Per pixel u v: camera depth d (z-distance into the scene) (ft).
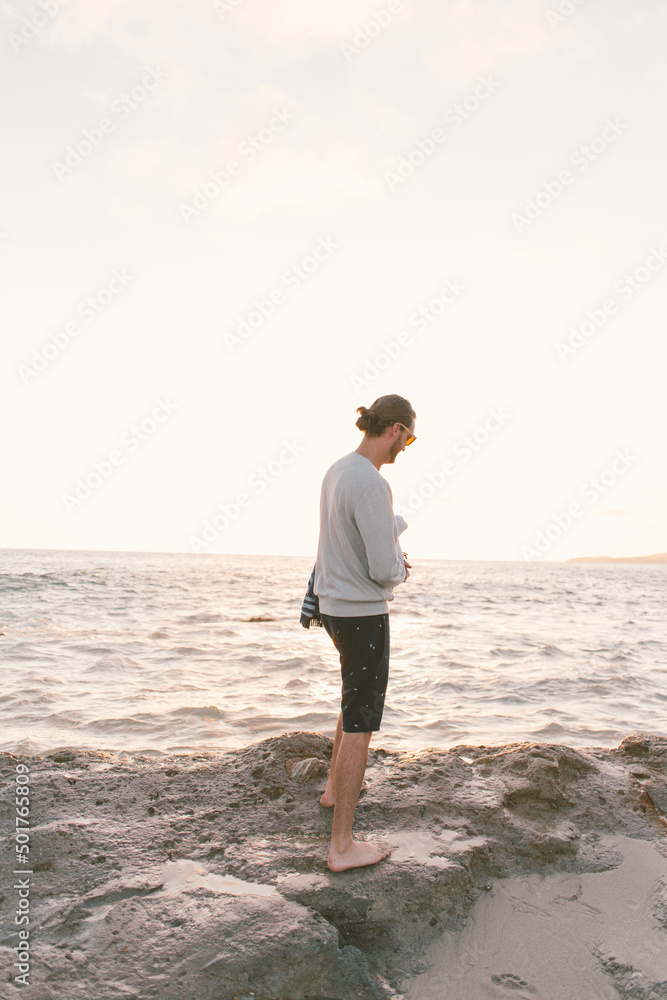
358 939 7.71
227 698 22.15
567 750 11.82
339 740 9.86
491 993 7.06
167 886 8.12
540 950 7.68
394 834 9.41
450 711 21.74
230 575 174.70
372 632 8.64
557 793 10.52
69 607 57.82
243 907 7.59
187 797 10.31
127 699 21.63
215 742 16.76
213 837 9.28
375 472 8.61
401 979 7.23
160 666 28.48
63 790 10.36
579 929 8.02
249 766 11.16
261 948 6.98
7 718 18.93
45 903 7.73
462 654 35.12
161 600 71.00
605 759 12.69
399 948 7.63
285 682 25.43
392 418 8.94
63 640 35.60
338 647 8.96
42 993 6.25
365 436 9.23
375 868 8.49
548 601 91.20
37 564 213.66
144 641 36.19
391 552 8.35
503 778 11.16
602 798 10.75
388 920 7.89
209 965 6.77
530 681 27.20
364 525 8.33
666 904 8.45
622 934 7.95
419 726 19.61
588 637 45.62
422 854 8.91
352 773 8.50
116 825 9.46
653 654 37.83
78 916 7.50
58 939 7.11
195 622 48.42
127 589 89.45
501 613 66.80
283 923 7.33
